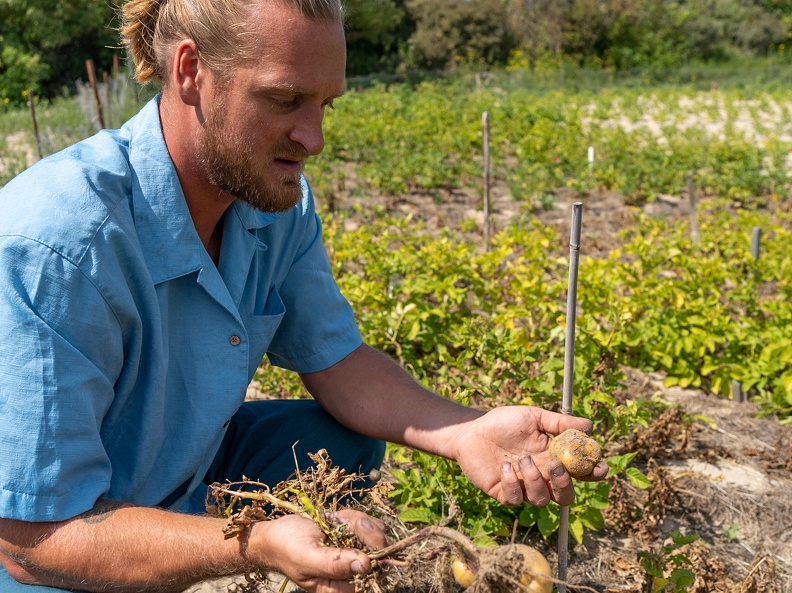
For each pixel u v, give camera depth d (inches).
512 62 1331.2
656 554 121.1
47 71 932.0
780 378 184.1
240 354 85.2
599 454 80.2
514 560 67.2
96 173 75.2
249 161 74.2
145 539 70.5
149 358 79.4
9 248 70.1
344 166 512.7
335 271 249.4
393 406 95.9
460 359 156.3
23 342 69.7
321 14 70.5
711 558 118.2
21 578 74.4
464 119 674.8
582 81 1189.7
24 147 566.9
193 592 105.1
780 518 139.3
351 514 71.7
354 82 1067.3
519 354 157.6
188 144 77.5
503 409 87.8
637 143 589.0
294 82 70.9
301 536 67.5
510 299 233.9
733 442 165.9
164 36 74.8
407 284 200.1
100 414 75.6
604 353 165.0
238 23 69.9
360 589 65.1
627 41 1459.2
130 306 75.5
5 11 928.3
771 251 294.2
